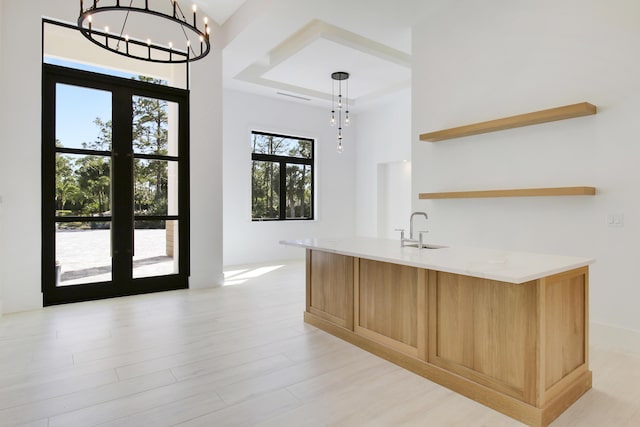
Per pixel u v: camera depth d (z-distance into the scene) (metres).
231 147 7.25
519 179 3.62
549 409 2.02
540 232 3.49
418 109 4.54
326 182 8.62
